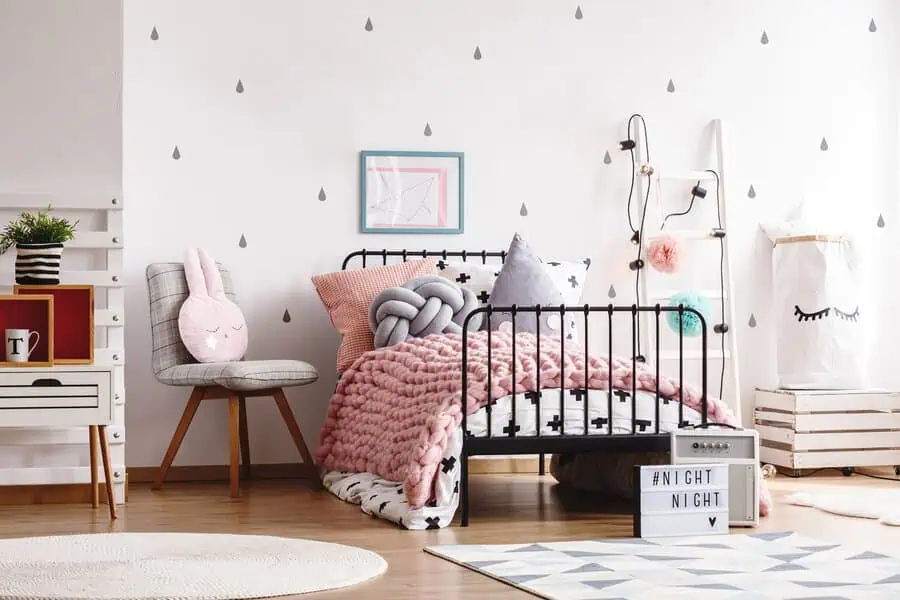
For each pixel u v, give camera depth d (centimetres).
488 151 512
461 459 356
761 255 533
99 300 424
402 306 441
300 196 496
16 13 422
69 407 381
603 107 521
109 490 379
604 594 252
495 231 512
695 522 338
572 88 519
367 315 463
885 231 540
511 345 387
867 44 541
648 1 526
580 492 438
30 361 390
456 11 510
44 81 423
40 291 405
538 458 508
